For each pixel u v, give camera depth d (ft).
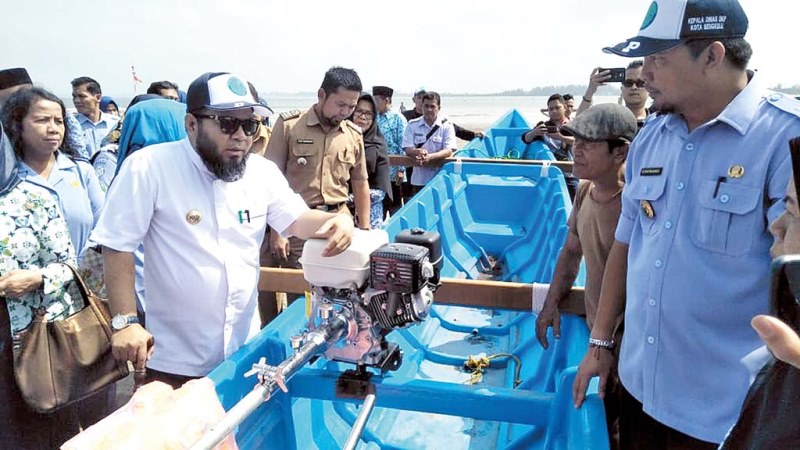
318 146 12.05
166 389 4.98
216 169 6.34
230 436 5.19
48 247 7.61
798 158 3.29
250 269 6.94
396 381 6.43
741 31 4.73
